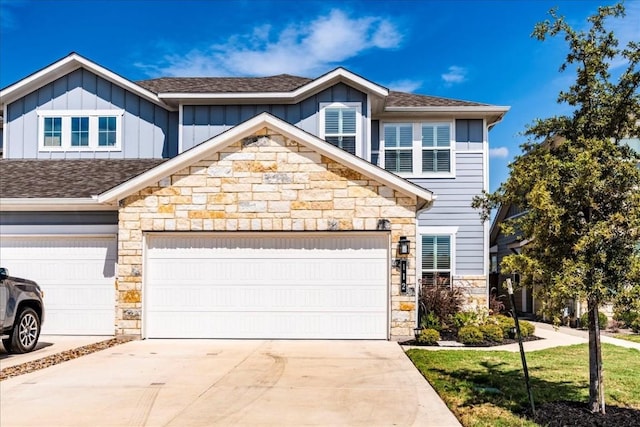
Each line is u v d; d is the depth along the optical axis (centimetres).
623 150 611
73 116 1688
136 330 1205
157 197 1220
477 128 1702
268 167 1216
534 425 582
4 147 1691
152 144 1680
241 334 1210
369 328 1203
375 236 1212
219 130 1623
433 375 827
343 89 1608
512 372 855
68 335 1268
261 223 1209
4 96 1670
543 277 589
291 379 801
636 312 546
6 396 704
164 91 1627
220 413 627
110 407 652
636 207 560
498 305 1636
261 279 1216
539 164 611
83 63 1661
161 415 620
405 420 605
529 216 609
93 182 1388
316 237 1217
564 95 655
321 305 1209
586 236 559
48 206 1277
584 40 639
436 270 1656
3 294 980
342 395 710
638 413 622
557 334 1393
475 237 1666
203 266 1223
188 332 1214
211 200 1216
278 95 1573
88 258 1286
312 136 1199
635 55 623
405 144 1697
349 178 1209
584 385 769
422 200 1229
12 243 1295
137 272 1211
